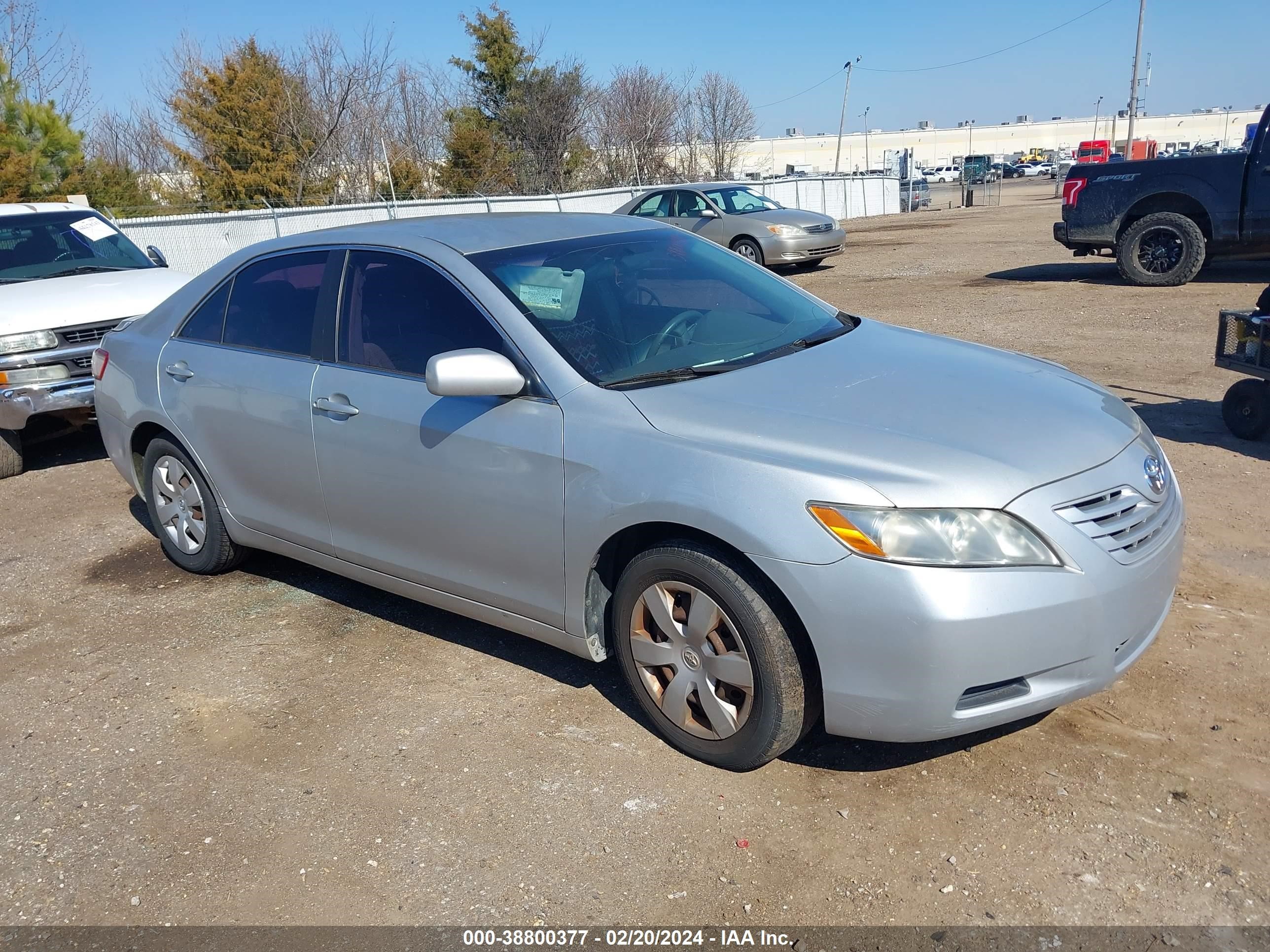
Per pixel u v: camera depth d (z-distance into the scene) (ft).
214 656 13.92
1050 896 8.58
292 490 14.01
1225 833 9.12
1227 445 19.51
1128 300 37.35
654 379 11.15
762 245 53.78
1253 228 38.01
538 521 11.10
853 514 9.06
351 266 13.37
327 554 14.03
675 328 12.29
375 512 12.90
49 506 21.15
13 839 10.35
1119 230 40.70
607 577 11.18
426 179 115.03
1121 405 11.62
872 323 14.03
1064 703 9.47
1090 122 359.87
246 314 14.74
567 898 8.97
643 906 8.82
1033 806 9.66
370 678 13.03
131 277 25.05
